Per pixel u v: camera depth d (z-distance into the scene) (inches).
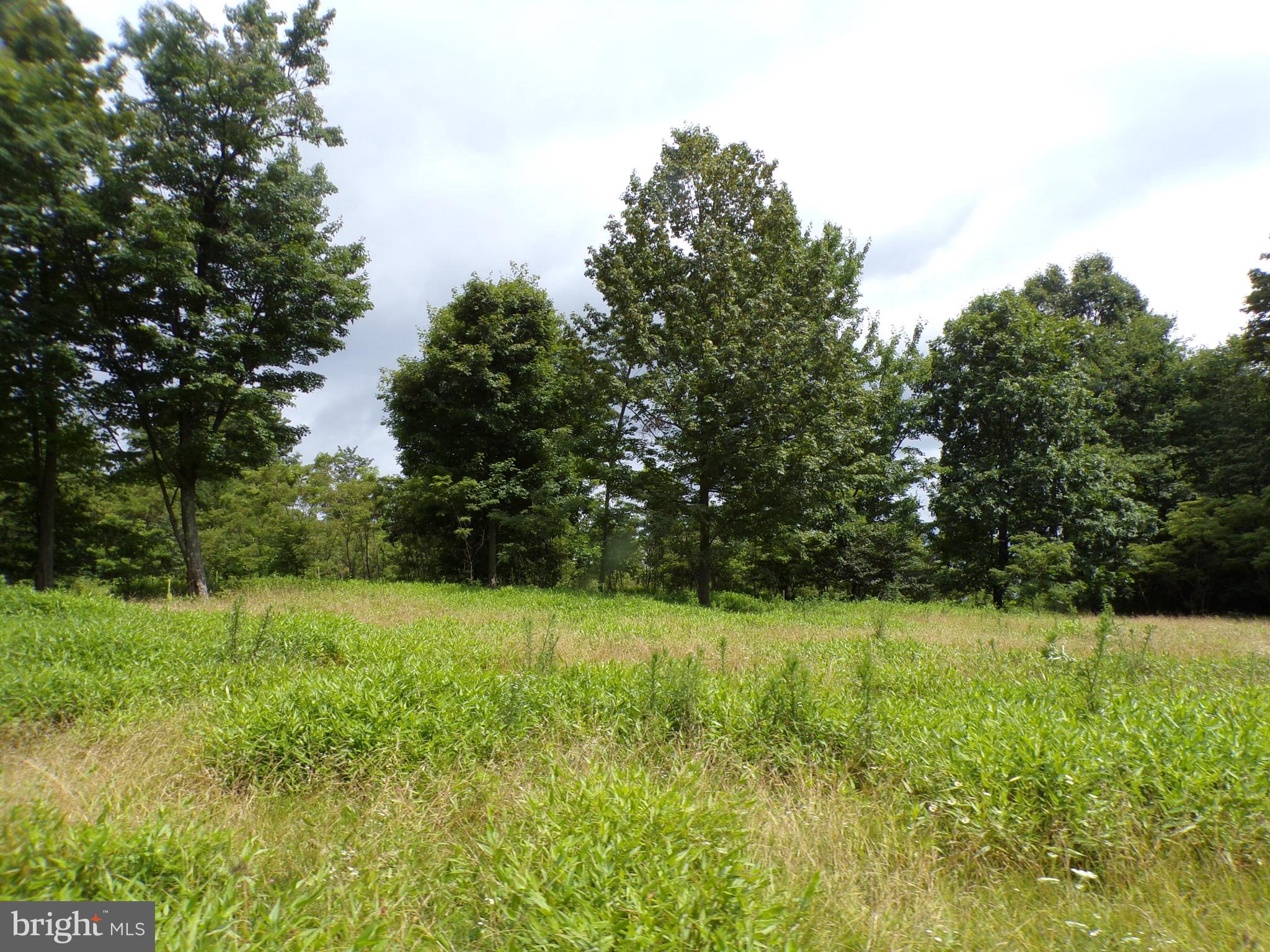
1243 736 183.0
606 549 1088.2
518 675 256.7
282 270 761.6
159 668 282.5
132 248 648.4
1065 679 284.2
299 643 344.5
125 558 1007.6
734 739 216.5
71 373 679.1
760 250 898.1
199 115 725.3
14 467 747.4
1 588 453.1
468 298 1048.8
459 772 188.5
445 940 114.0
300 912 115.6
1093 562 1078.4
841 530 1126.4
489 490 1011.3
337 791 184.7
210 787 179.0
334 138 796.0
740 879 117.9
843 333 958.4
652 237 909.2
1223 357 1212.5
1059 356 1121.4
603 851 123.0
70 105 640.4
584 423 970.1
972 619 704.4
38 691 235.0
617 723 221.5
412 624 485.1
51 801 151.8
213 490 1214.9
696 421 821.9
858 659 339.0
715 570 1144.8
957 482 1136.8
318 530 1457.9
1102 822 154.9
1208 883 143.4
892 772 190.2
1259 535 979.9
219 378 700.7
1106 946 123.3
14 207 612.1
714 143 925.8
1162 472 1222.9
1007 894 143.9
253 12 746.2
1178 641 472.4
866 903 135.6
